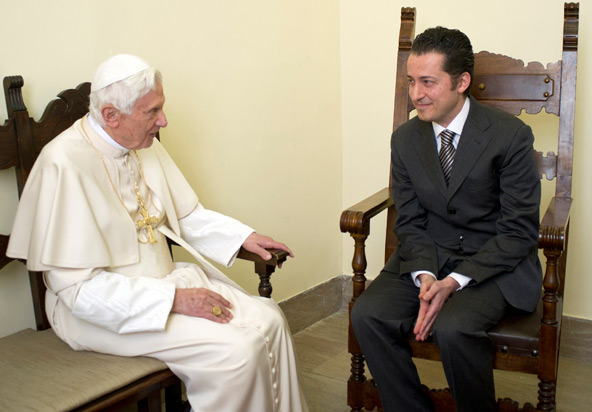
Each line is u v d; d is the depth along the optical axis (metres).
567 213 2.11
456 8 3.00
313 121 3.26
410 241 2.26
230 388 1.83
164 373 1.84
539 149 2.88
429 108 2.12
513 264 2.08
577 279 2.95
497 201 2.19
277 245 2.17
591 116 2.79
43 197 1.84
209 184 2.72
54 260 1.80
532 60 2.88
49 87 2.14
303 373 2.87
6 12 2.01
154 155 2.18
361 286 2.26
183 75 2.55
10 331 2.12
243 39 2.79
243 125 2.85
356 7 3.29
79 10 2.20
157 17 2.44
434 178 2.20
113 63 1.89
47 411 1.56
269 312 2.02
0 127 1.94
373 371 2.15
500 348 2.01
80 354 1.88
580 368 2.90
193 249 2.16
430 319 2.05
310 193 3.31
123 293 1.82
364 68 3.33
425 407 2.16
